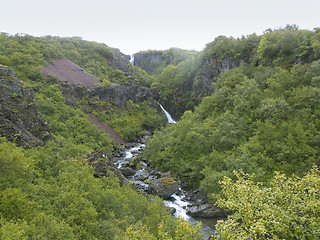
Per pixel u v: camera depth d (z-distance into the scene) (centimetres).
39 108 4309
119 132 6391
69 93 5925
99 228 1475
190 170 3775
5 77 2717
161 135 4984
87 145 4412
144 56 16375
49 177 1917
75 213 1473
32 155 2091
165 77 10344
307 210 972
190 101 8694
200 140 3950
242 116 4169
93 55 10038
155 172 4066
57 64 7044
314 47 4584
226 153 3425
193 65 9138
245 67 6081
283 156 2997
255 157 3020
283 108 3534
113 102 7531
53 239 1130
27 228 1070
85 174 2144
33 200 1409
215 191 2847
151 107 8575
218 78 6862
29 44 6606
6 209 1182
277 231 967
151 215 1758
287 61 5188
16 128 2333
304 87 3738
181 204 3019
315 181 968
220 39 8050
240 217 1040
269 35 6188
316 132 3019
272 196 1064
